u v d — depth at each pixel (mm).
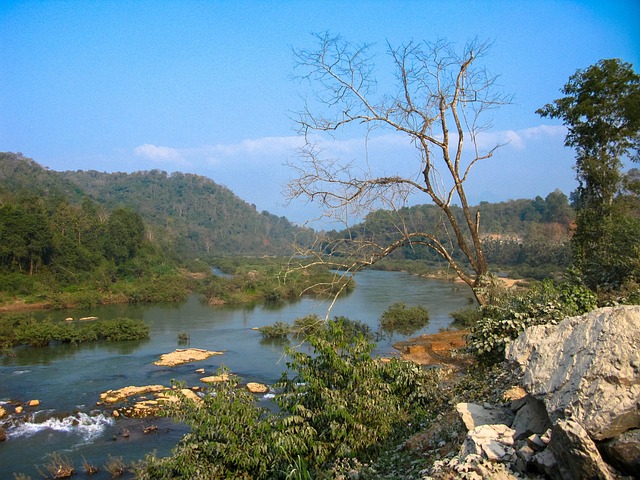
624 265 14578
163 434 16469
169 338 32375
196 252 116750
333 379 7875
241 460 7113
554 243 63000
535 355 5922
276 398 7902
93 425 17266
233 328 35906
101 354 27750
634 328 4902
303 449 7039
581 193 23766
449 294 48938
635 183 22531
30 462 14625
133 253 63500
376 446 7344
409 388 8828
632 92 21672
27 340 29797
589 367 4891
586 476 4148
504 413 6379
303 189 10484
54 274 51719
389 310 36219
